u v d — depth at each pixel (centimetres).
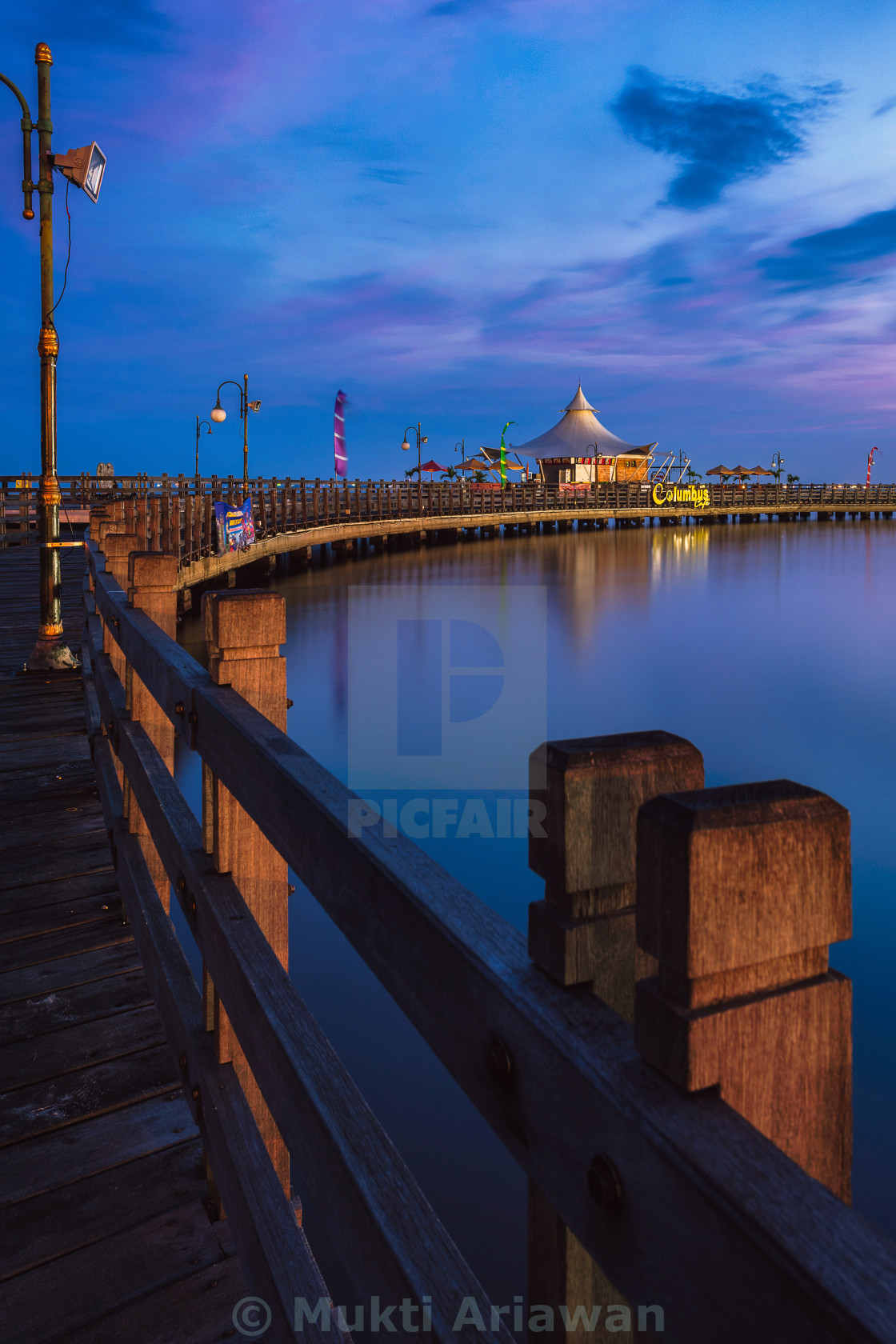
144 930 241
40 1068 232
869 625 2016
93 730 443
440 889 88
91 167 668
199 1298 167
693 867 53
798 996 58
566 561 3647
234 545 2134
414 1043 412
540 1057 66
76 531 2383
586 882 67
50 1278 171
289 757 132
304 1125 114
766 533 5912
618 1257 59
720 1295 50
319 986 459
